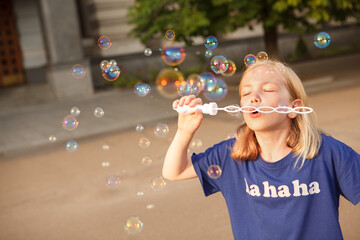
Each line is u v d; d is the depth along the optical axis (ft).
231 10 26.94
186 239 9.12
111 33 40.57
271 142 3.72
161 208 10.89
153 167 14.44
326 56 44.32
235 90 29.14
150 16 28.50
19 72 46.16
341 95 23.89
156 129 6.07
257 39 44.73
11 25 45.57
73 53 34.53
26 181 14.67
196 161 4.12
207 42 7.94
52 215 11.30
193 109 3.66
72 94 34.76
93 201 11.96
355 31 52.70
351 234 8.64
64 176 14.69
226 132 17.98
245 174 3.85
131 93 33.94
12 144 20.21
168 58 12.28
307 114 3.73
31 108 31.65
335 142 3.69
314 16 25.91
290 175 3.61
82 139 20.30
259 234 3.76
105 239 9.52
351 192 3.58
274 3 26.68
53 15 33.68
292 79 3.71
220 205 10.78
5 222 11.15
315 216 3.59
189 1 27.02
